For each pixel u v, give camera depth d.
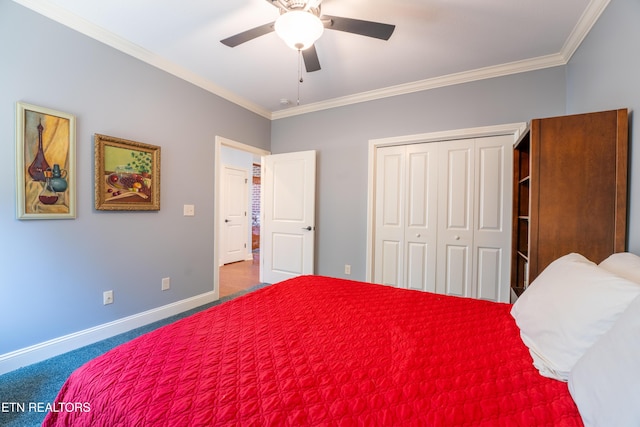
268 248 3.93
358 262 3.37
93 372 0.87
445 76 2.79
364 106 3.30
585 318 0.87
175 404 0.72
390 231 3.21
